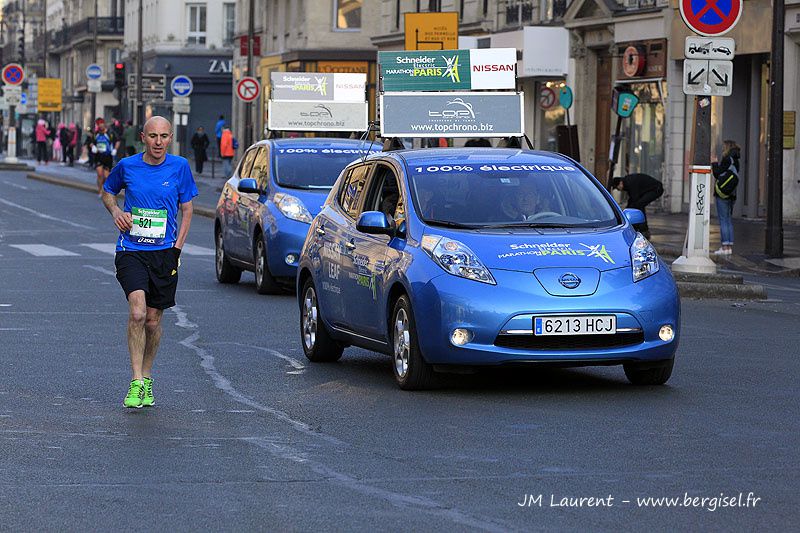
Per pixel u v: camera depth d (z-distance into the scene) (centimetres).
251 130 11719
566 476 1862
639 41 9131
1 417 2334
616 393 2567
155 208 2444
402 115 3666
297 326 3694
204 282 4956
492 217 2669
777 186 5975
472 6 11569
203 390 2639
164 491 1781
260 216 4497
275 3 16425
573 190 2755
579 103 9962
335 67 14888
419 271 2539
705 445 2073
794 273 5603
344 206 3016
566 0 10088
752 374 2806
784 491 1770
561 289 2472
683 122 8806
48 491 1781
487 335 2455
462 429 2219
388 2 13350
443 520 1627
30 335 3453
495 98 3706
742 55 8325
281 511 1672
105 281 4884
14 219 8362
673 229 7431
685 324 3728
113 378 2778
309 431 2211
